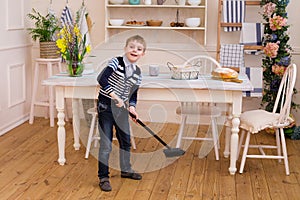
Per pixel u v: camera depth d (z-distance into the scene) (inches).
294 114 206.4
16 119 206.8
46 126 206.2
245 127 147.4
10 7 195.9
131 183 140.7
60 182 139.9
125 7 207.8
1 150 169.8
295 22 201.6
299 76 203.5
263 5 194.7
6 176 144.0
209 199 129.9
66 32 152.9
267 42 194.5
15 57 202.8
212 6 205.6
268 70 196.9
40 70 219.5
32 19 215.0
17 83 206.2
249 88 137.7
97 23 210.8
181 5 197.9
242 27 196.7
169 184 140.2
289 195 133.6
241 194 133.6
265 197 131.9
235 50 196.1
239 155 168.9
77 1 211.0
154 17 208.1
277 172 151.9
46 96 220.7
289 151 175.5
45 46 203.0
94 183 139.8
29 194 130.6
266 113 151.3
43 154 165.9
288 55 192.9
